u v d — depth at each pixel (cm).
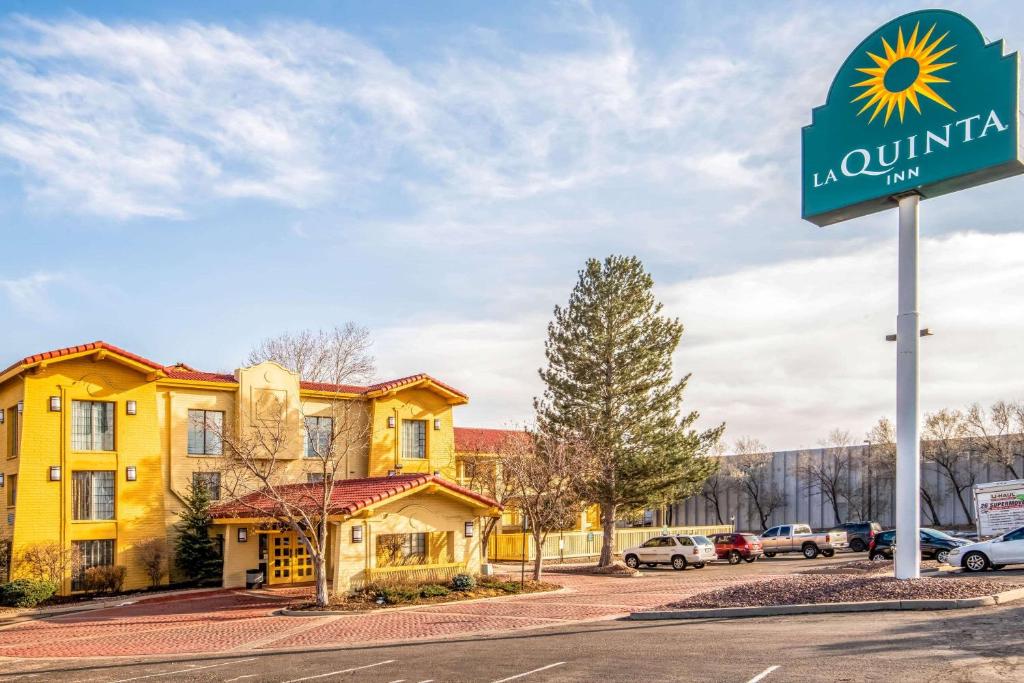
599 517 5184
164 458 3278
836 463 6769
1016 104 2012
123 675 1510
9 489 3045
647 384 3772
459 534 2841
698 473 3788
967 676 1081
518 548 4169
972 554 2823
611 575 3531
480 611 2239
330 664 1510
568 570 3738
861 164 2275
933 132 2144
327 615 2262
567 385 3822
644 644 1529
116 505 3108
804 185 2391
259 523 2866
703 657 1331
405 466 3866
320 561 2405
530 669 1328
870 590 1919
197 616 2366
